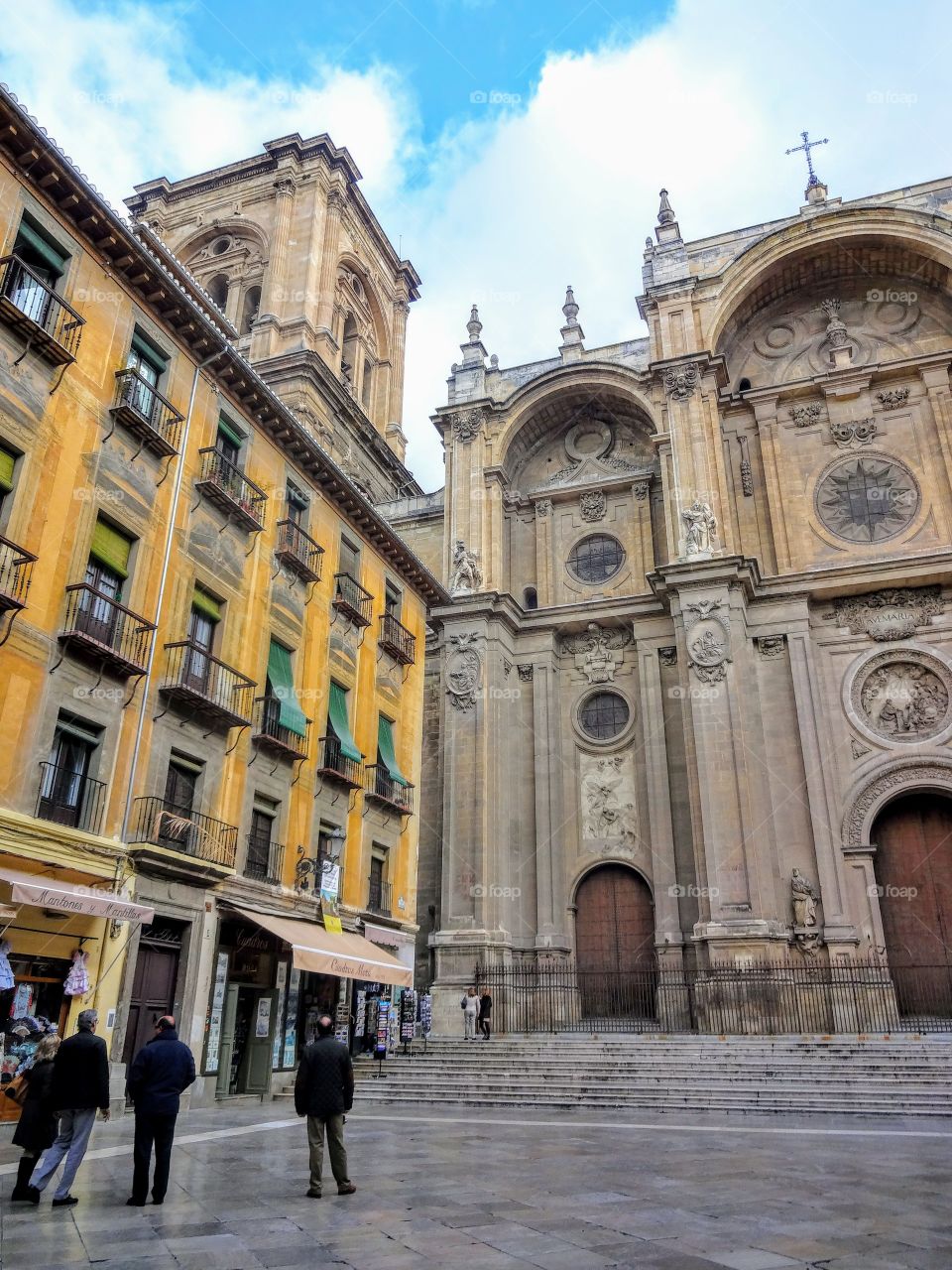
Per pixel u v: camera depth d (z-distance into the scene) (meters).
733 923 28.61
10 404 15.46
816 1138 14.37
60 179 16.72
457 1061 22.88
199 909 18.22
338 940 21.94
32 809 14.78
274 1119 16.17
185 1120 15.72
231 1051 19.20
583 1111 18.47
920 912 30.69
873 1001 27.44
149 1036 16.81
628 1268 6.60
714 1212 8.60
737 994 27.52
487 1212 8.55
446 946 31.91
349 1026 23.78
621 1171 11.07
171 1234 7.54
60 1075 8.78
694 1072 20.41
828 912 29.38
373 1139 14.16
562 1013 31.48
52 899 13.70
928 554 32.03
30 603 15.25
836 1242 7.43
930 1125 15.91
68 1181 8.65
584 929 33.88
